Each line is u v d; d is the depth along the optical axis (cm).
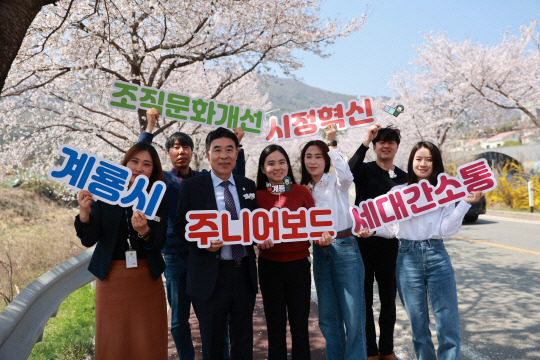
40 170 874
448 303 272
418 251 280
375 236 334
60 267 307
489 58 1502
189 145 353
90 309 447
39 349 337
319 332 387
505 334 381
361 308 290
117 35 633
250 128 359
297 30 773
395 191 288
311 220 271
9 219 1070
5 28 225
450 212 279
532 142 2219
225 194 272
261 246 269
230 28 745
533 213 1212
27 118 834
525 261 665
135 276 240
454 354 266
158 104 346
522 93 1555
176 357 340
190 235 255
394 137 346
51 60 693
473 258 705
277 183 291
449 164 1571
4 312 237
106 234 239
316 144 305
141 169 255
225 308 258
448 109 1731
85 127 855
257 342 369
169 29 705
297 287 276
